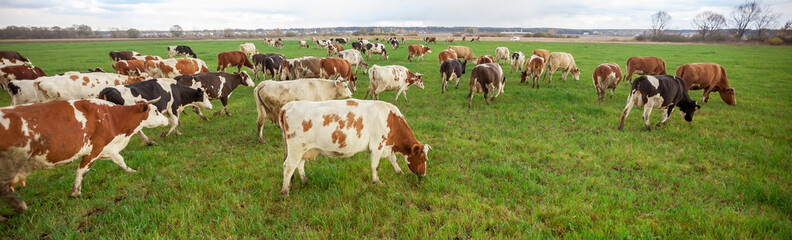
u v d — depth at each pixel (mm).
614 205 4695
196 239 3953
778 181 5422
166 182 5426
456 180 5602
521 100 11969
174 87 8391
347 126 4926
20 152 4180
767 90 14383
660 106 8492
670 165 6145
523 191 5105
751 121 9242
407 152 5562
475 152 6812
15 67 12484
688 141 7645
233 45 57969
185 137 8055
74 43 71062
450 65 13859
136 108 5656
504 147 7195
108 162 6191
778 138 7738
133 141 7625
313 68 14766
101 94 7238
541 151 6953
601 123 9070
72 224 4203
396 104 11695
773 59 30609
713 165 6230
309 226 4285
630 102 8469
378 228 4219
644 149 7105
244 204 4812
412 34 132625
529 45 53656
